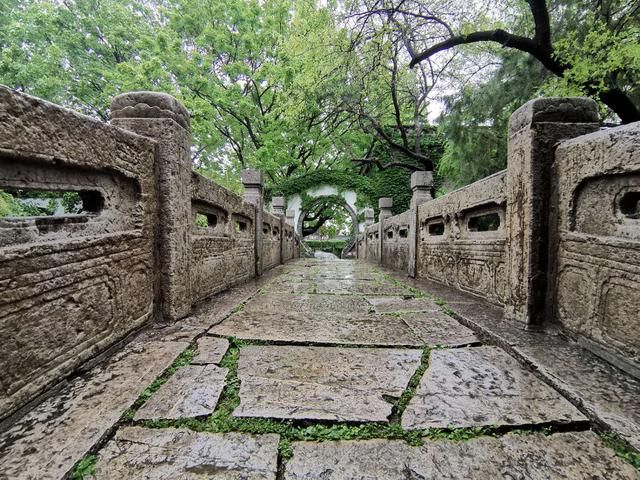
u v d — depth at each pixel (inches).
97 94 587.5
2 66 462.3
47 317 53.1
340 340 80.7
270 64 529.0
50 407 48.5
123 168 75.0
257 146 660.1
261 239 230.2
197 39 567.2
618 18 199.3
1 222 47.1
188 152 103.2
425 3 238.4
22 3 577.0
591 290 70.6
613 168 64.3
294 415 47.2
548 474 36.5
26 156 49.4
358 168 711.1
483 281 126.2
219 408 49.2
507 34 204.5
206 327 89.0
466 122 294.2
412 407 49.9
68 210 293.0
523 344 74.7
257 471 36.7
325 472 36.9
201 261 124.0
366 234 444.8
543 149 84.5
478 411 48.8
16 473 35.1
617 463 38.1
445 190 527.2
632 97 196.4
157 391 54.1
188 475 35.9
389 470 37.3
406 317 103.8
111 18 609.6
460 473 36.8
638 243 59.1
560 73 202.1
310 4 285.7
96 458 38.4
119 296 74.0
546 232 85.3
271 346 76.4
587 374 59.6
